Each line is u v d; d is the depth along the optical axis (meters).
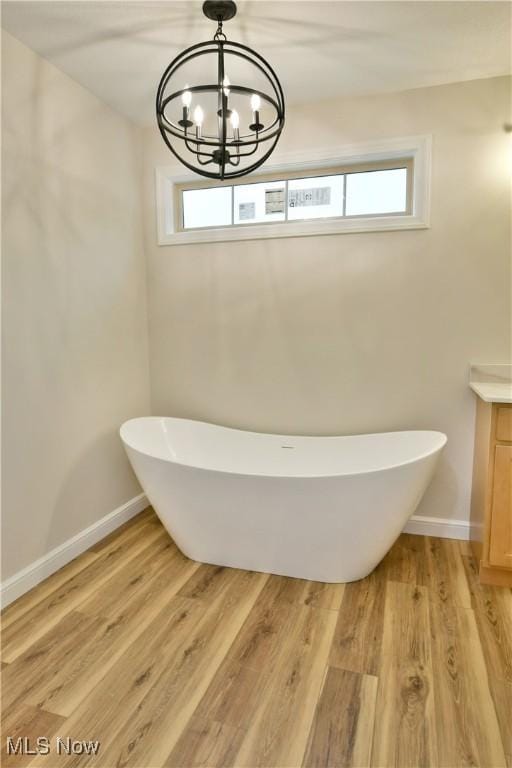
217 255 2.87
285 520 2.06
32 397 2.14
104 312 2.63
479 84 2.34
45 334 2.21
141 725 1.41
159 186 2.91
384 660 1.67
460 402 2.54
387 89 2.43
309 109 2.59
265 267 2.78
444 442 2.21
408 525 2.69
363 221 2.56
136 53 2.08
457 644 1.75
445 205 2.45
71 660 1.67
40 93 2.12
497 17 1.83
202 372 3.00
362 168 2.64
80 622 1.89
